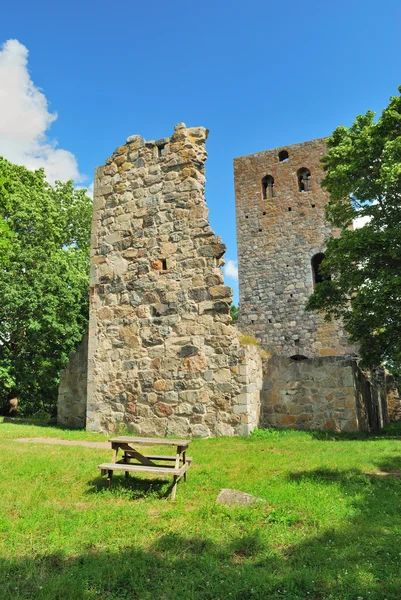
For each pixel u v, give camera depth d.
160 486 5.68
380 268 13.83
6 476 5.92
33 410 27.92
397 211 15.03
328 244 15.57
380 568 3.32
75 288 21.58
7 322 20.31
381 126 15.05
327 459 7.24
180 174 12.05
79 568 3.41
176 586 3.16
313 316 25.20
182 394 10.79
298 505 4.72
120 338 11.80
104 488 5.49
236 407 10.30
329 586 3.10
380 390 20.08
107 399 11.58
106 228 12.70
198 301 11.12
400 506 4.66
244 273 27.33
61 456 7.31
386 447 8.54
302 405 11.89
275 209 27.77
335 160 16.73
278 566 3.42
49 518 4.45
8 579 3.24
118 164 12.96
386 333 13.25
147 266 11.89
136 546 3.84
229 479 5.96
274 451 8.20
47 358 21.62
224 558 3.61
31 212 21.39
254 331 26.11
